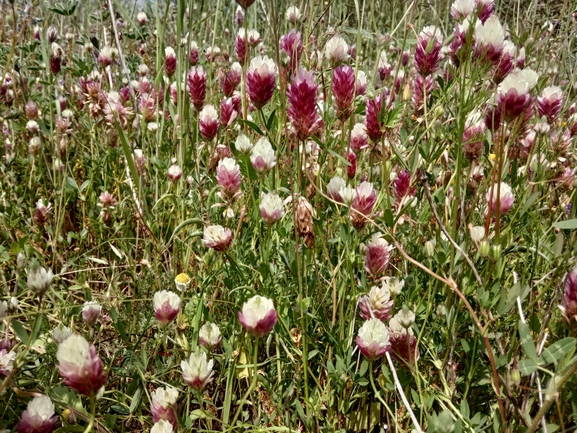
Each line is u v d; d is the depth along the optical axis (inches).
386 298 8.0
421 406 7.4
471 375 7.7
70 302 11.0
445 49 10.8
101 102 16.3
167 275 11.3
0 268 11.2
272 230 10.6
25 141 16.6
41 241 13.4
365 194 8.5
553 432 6.2
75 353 5.5
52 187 14.9
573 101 14.7
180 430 7.2
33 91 19.2
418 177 9.2
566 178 10.5
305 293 9.4
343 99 9.5
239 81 14.1
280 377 9.1
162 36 14.1
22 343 7.3
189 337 10.0
